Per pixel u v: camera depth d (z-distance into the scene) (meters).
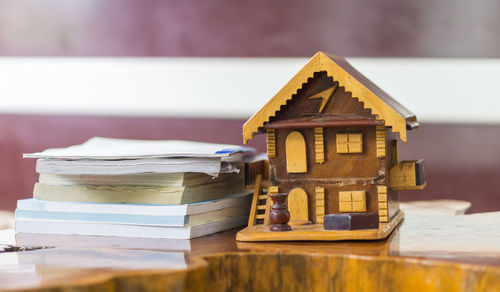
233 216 1.26
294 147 1.15
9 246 1.06
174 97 3.32
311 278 0.90
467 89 3.02
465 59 3.02
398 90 3.08
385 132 1.12
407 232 1.13
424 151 3.08
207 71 3.26
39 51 3.43
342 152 1.13
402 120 1.05
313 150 1.15
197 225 1.13
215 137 3.25
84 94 3.40
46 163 1.20
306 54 3.17
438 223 1.26
